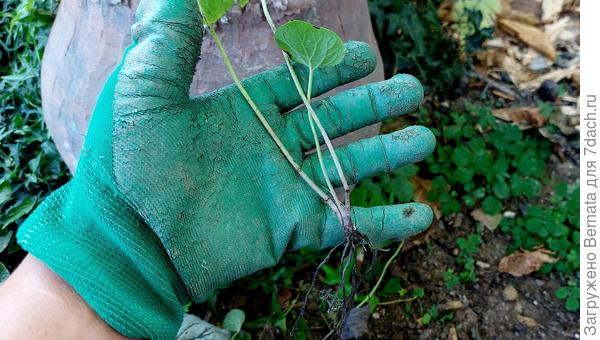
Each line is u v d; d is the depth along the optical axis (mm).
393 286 530
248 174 310
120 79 273
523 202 617
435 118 672
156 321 282
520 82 737
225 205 303
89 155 278
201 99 302
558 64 754
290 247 332
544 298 547
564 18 805
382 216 321
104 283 273
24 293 286
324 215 320
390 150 317
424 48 679
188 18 278
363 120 324
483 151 623
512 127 646
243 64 381
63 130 438
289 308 498
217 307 507
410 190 559
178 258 291
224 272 312
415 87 320
